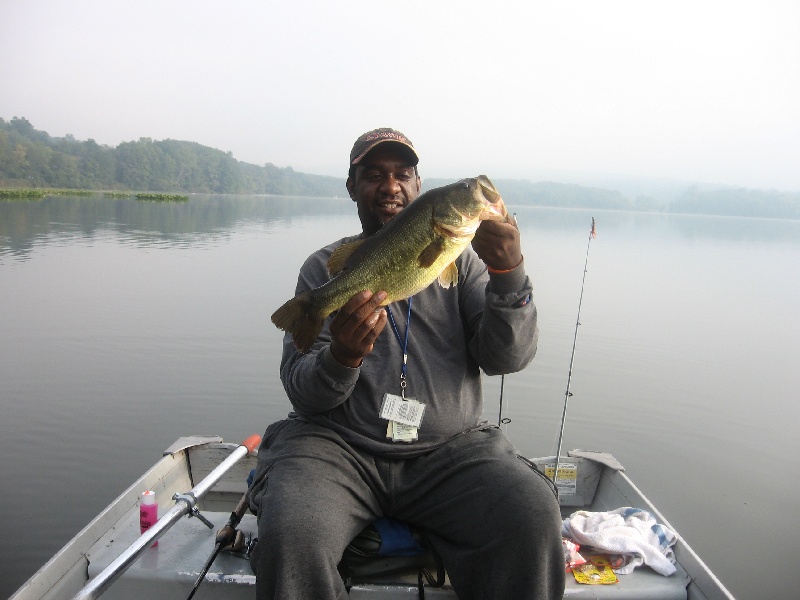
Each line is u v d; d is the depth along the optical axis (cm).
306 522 246
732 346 1157
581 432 752
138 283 1534
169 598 296
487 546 259
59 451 647
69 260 1903
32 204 5203
